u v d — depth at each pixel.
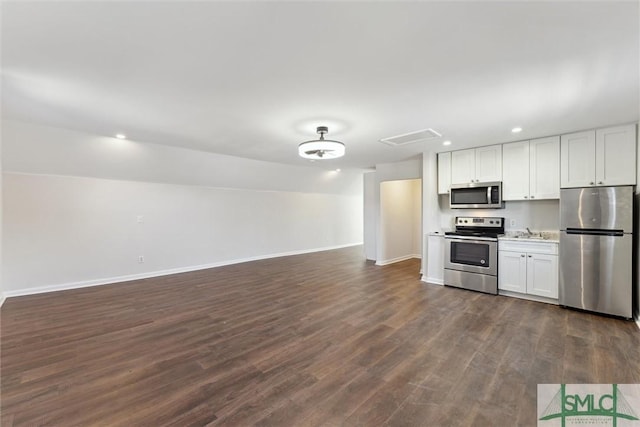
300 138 3.91
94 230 4.68
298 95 2.48
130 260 5.07
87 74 2.12
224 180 6.16
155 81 2.23
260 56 1.87
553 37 1.63
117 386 2.00
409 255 7.25
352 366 2.25
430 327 2.97
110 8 1.40
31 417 1.69
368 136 3.76
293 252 7.87
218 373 2.16
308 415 1.71
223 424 1.64
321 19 1.49
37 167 4.08
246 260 6.81
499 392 1.92
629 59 1.85
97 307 3.61
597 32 1.57
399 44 1.72
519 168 3.97
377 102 2.61
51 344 2.62
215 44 1.74
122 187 4.96
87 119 3.15
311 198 8.34
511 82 2.21
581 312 3.37
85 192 4.60
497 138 3.86
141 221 5.18
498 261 4.05
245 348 2.55
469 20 1.50
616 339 2.66
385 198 6.42
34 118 3.14
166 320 3.20
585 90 2.33
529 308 3.51
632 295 3.14
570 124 3.23
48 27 1.56
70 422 1.66
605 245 3.22
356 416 1.70
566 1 1.34
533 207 4.17
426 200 4.81
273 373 2.16
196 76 2.14
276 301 3.85
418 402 1.83
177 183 5.62
